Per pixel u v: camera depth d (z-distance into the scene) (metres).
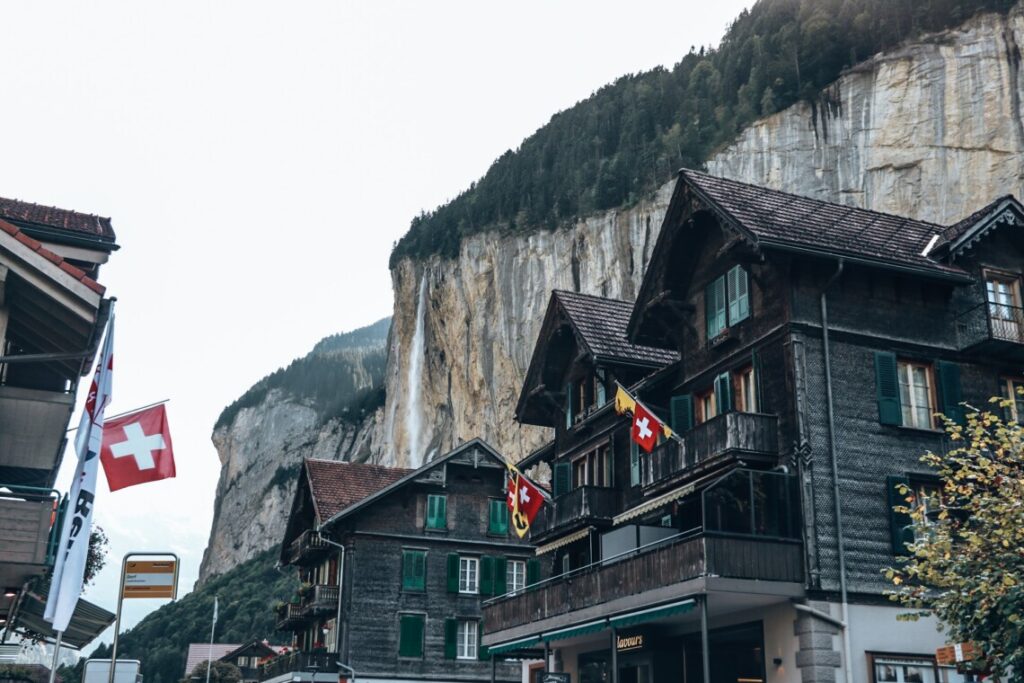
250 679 77.50
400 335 138.00
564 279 107.75
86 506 15.60
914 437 22.91
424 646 42.59
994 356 24.53
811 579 20.95
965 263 24.78
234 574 161.62
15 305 17.06
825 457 21.94
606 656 28.05
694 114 123.25
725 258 24.61
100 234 19.97
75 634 23.38
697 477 23.70
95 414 15.95
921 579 18.58
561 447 33.28
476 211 125.88
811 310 22.88
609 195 106.69
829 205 25.98
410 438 131.88
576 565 30.98
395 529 43.75
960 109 75.56
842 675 20.53
